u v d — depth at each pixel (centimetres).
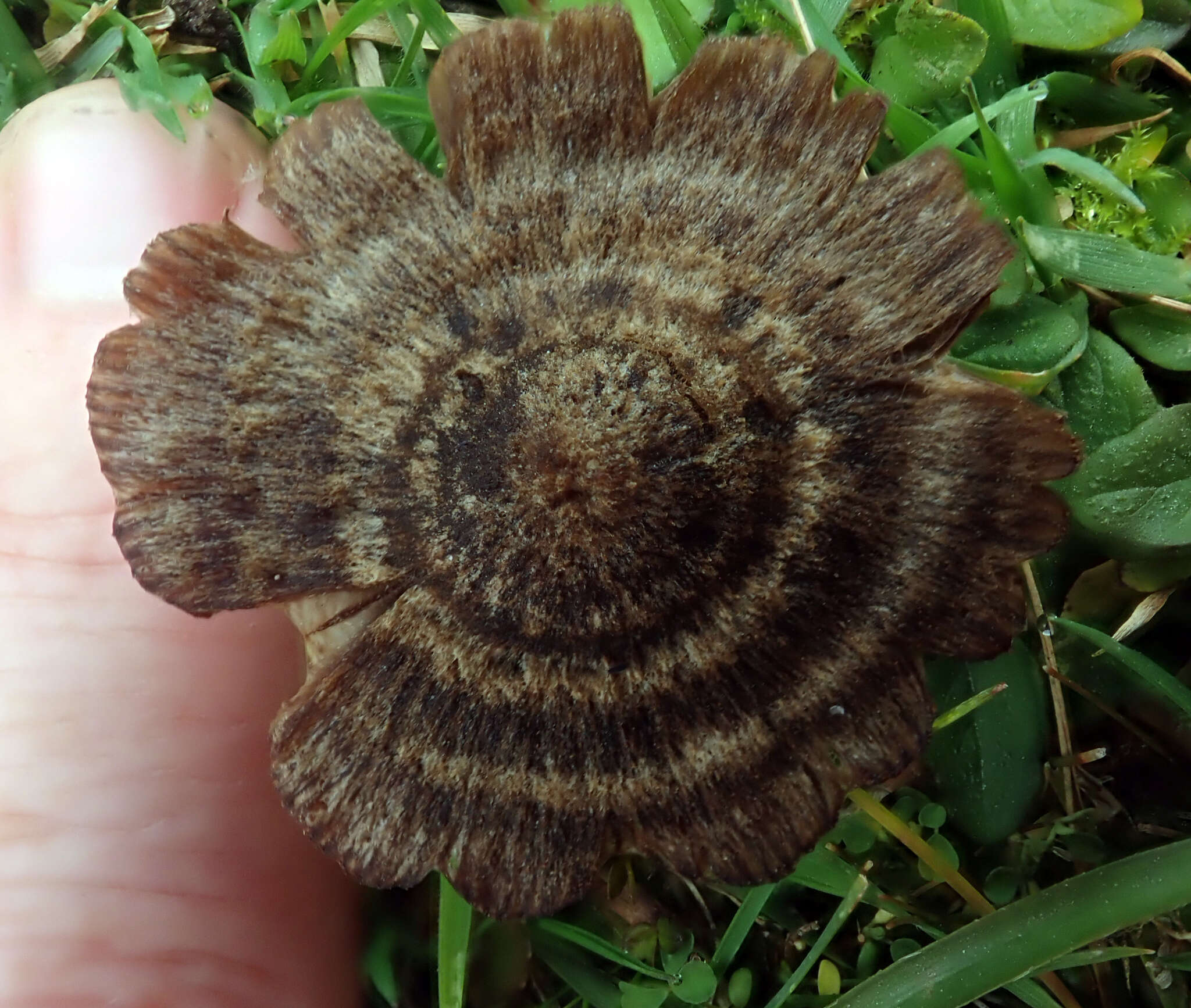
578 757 5
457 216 5
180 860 7
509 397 5
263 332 5
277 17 7
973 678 7
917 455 5
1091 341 7
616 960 7
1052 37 7
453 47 5
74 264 7
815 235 5
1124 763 7
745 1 7
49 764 7
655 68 7
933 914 7
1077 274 6
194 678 7
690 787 5
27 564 7
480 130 5
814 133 5
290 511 5
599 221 5
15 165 7
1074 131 7
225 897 7
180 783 7
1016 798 7
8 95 7
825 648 5
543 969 7
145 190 7
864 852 7
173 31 7
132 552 5
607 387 5
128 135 7
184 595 5
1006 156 6
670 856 5
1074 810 7
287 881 7
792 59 5
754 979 7
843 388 5
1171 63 7
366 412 5
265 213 7
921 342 5
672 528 5
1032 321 7
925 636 5
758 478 5
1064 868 7
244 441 5
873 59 7
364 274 5
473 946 7
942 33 6
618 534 5
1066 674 7
